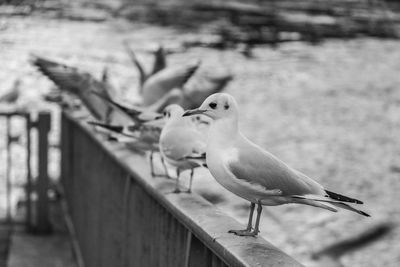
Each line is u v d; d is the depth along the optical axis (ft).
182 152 14.20
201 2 235.20
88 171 26.07
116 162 19.20
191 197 14.14
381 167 59.93
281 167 11.33
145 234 16.42
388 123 81.20
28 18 158.40
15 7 167.02
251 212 11.77
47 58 22.82
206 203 13.62
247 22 194.29
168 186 15.19
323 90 104.83
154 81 24.44
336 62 133.80
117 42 138.51
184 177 16.44
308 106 91.45
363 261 37.27
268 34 171.83
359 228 41.27
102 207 22.48
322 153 65.92
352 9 237.45
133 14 192.44
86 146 26.68
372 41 167.22
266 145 70.49
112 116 21.21
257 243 11.02
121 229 19.08
